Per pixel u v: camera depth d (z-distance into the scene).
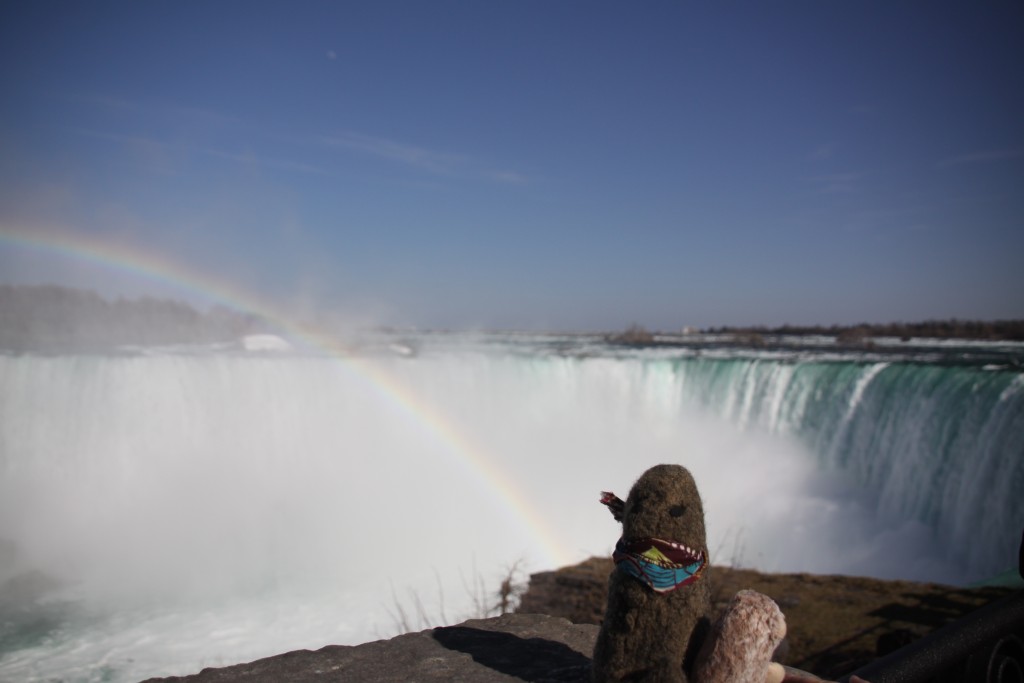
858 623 10.14
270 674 2.60
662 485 2.29
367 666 2.68
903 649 2.22
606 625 2.25
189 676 2.58
